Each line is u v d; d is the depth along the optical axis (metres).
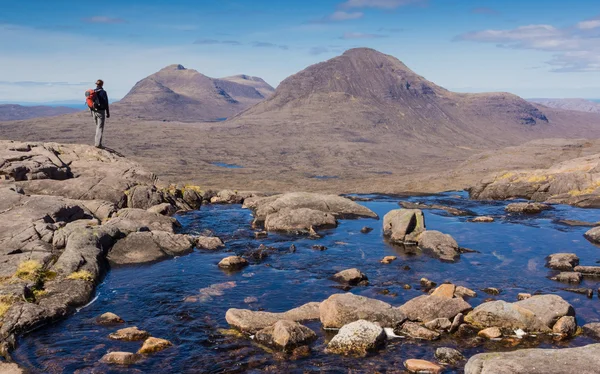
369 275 19.69
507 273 20.03
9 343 12.85
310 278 19.25
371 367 12.07
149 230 23.67
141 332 13.69
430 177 65.00
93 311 15.50
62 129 190.62
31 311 14.12
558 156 74.19
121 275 19.08
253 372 11.87
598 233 25.28
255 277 19.25
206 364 12.22
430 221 30.78
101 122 35.97
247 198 35.00
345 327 13.34
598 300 16.72
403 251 23.36
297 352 12.83
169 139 171.62
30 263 17.09
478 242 25.20
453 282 18.84
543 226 29.00
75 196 27.44
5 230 19.47
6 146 30.50
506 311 14.19
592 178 38.78
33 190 26.92
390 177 73.69
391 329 14.10
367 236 26.28
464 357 12.43
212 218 30.22
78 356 12.47
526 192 41.16
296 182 70.88
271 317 14.64
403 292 17.66
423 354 12.70
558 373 9.95
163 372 11.79
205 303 16.38
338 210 31.27
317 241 25.14
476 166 72.12
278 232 26.98
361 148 164.50
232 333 14.03
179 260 21.30
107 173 32.06
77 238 19.59
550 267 20.77
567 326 13.70
